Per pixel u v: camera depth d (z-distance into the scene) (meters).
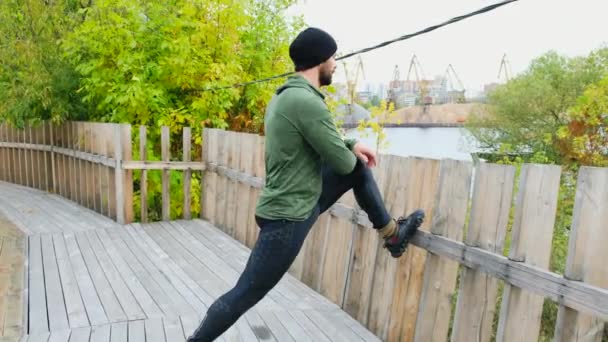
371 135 6.82
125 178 5.24
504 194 2.00
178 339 2.63
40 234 4.80
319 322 2.91
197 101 6.04
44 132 7.50
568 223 4.16
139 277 3.62
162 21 5.76
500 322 1.96
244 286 2.01
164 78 6.04
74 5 6.94
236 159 4.80
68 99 6.70
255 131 6.91
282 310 3.07
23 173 8.31
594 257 1.61
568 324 1.68
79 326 2.76
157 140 6.33
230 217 4.95
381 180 2.81
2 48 6.37
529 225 1.85
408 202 2.58
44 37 6.41
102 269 3.79
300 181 1.92
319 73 1.99
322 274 3.41
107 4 5.59
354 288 3.03
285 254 1.96
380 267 2.80
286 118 1.85
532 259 1.84
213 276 3.69
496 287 2.04
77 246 4.42
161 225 5.30
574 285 1.63
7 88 6.75
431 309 2.40
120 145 5.16
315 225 3.56
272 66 6.81
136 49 5.86
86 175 6.22
